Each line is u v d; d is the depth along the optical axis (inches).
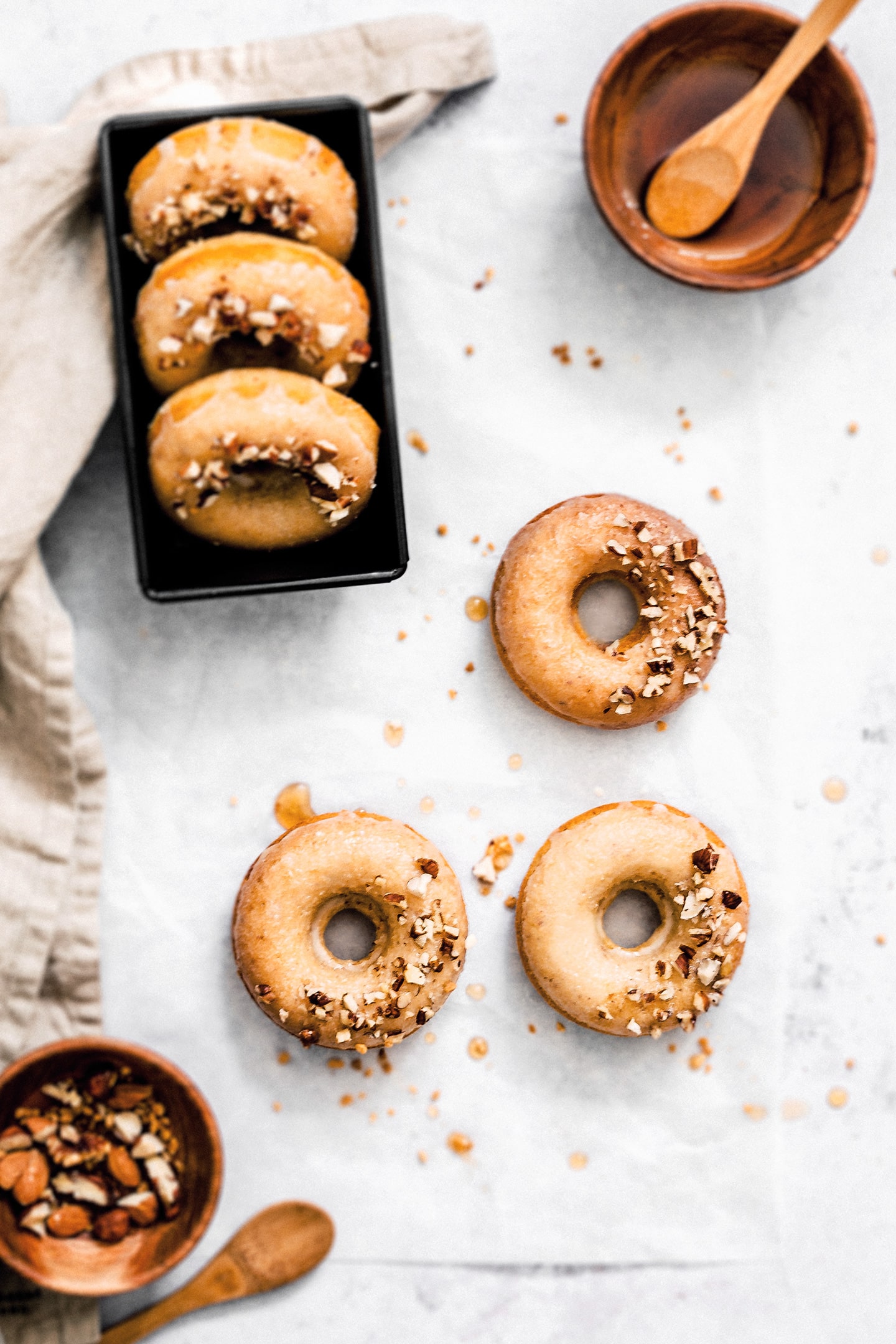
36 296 30.0
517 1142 31.8
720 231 31.5
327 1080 31.7
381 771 31.8
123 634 31.6
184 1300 31.3
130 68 30.9
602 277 31.9
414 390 31.8
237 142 29.1
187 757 31.7
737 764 32.1
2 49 31.3
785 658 32.2
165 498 29.5
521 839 31.9
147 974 31.5
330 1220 31.6
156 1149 30.5
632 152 31.4
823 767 32.2
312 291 29.0
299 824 31.4
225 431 28.8
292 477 29.9
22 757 31.1
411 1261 31.7
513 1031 31.9
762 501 32.1
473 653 31.9
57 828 31.2
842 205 30.7
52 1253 30.0
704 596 31.2
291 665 31.8
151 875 31.6
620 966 31.2
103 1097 30.5
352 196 29.8
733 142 30.4
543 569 31.0
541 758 31.9
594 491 31.9
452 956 30.9
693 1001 31.1
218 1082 31.6
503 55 31.7
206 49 31.1
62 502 31.5
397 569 30.0
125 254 30.2
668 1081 31.9
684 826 31.2
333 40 31.0
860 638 32.3
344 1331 31.7
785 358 32.1
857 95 30.3
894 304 32.2
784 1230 32.2
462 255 31.8
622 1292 31.9
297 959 30.7
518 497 31.9
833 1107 32.2
